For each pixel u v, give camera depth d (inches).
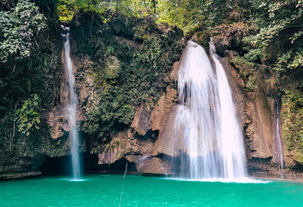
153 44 510.0
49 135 392.5
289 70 452.8
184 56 508.7
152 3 702.5
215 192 300.5
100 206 232.1
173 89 471.2
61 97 421.1
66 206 231.1
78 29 466.9
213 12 539.5
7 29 328.2
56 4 427.2
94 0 474.6
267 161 438.6
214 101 465.4
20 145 363.9
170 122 439.8
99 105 455.8
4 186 323.9
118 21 498.6
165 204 241.9
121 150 472.1
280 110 457.7
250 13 540.7
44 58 395.2
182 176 422.0
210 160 414.3
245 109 447.8
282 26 413.4
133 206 233.3
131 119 482.9
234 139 435.5
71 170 444.5
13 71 344.2
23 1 347.9
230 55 515.2
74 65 450.6
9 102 357.1
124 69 497.0
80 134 439.8
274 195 287.1
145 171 439.5
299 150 411.2
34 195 275.7
